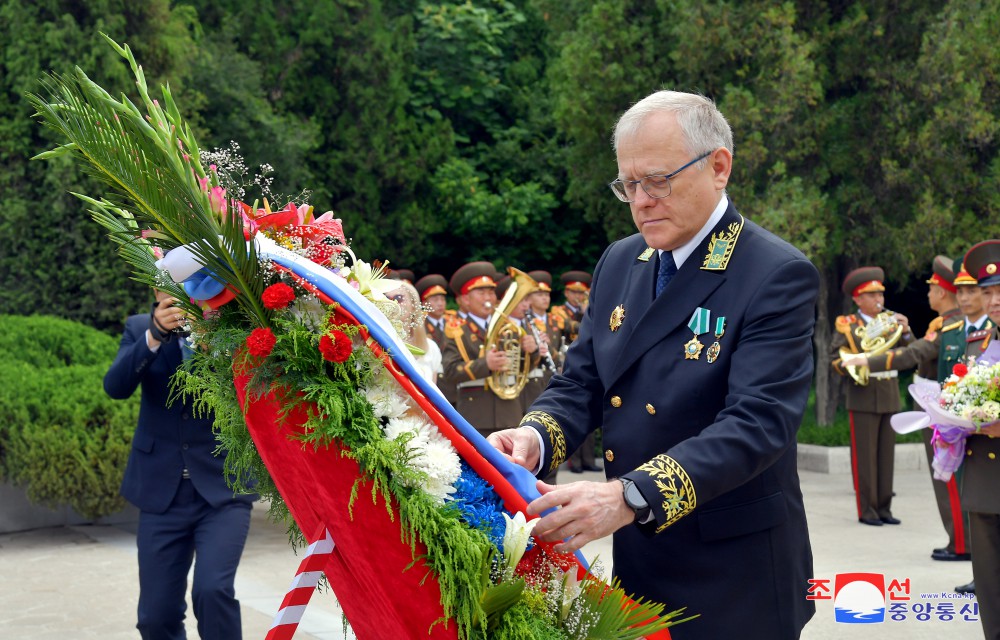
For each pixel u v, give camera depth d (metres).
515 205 18.19
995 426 5.17
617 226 15.83
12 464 7.95
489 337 9.92
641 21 14.46
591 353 2.93
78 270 12.66
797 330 2.53
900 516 9.85
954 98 13.21
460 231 18.75
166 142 1.99
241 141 15.21
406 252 17.88
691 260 2.67
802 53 13.02
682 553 2.62
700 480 2.31
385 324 2.12
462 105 19.12
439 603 2.00
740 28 13.41
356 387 2.06
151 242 2.21
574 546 2.18
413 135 17.84
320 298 2.08
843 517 9.80
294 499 2.22
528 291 10.00
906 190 14.00
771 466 2.63
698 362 2.60
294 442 2.06
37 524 8.62
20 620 5.90
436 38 18.48
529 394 11.80
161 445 4.45
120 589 6.64
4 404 7.89
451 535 1.94
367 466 1.96
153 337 4.41
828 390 15.10
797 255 2.59
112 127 1.98
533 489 2.17
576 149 15.77
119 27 12.74
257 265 2.08
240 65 15.38
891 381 9.47
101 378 8.34
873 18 13.69
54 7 12.51
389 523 2.00
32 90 12.31
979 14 13.27
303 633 5.57
